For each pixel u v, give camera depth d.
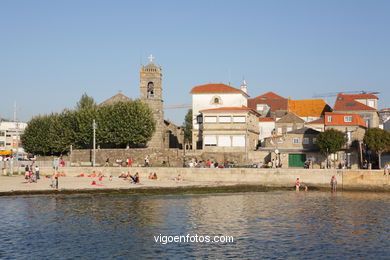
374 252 31.50
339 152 84.56
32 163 77.44
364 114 108.94
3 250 30.69
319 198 58.44
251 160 89.50
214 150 93.38
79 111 102.88
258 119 108.38
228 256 30.16
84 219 41.50
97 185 62.78
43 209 46.38
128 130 94.06
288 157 87.62
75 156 98.19
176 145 129.88
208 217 43.44
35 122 107.62
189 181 71.31
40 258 29.05
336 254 30.92
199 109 107.06
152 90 106.19
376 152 83.44
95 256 29.70
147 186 62.81
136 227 38.41
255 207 49.94
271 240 34.50
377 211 47.59
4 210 45.38
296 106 125.50
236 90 106.25
